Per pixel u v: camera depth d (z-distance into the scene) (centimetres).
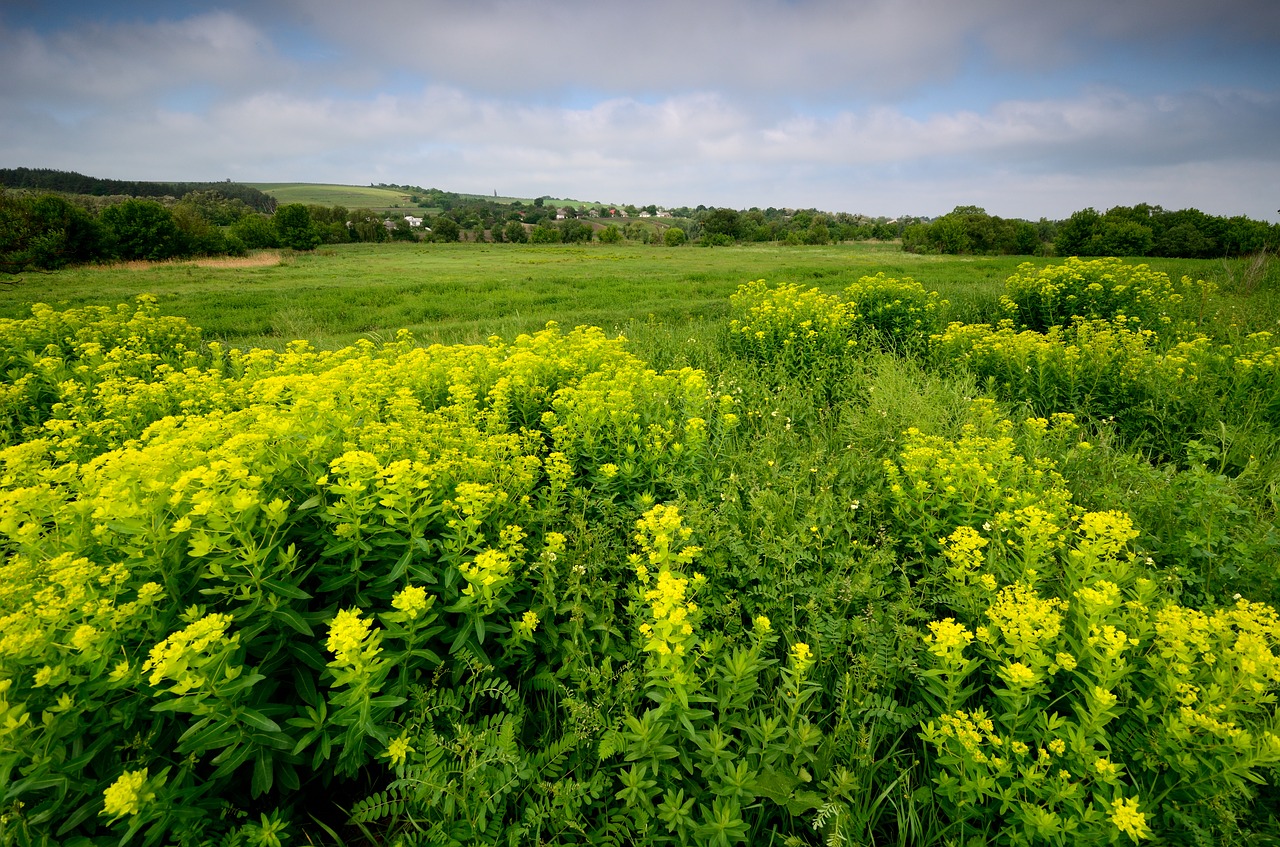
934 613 365
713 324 1352
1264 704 262
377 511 329
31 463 396
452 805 244
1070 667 256
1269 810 252
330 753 266
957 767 253
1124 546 404
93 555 302
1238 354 758
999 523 382
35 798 232
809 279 2836
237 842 236
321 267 4238
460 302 2116
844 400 758
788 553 379
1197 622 260
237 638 237
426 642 322
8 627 218
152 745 246
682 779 266
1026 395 777
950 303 1355
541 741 296
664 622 262
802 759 272
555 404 538
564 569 368
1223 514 426
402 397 533
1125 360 734
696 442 511
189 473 275
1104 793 237
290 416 408
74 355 855
